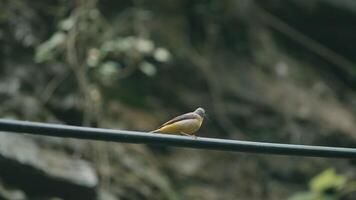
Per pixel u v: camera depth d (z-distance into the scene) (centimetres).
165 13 1827
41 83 1577
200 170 1684
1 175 1407
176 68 1766
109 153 1574
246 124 1773
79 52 1589
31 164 1409
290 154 721
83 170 1466
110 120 1639
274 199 1722
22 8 1652
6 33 1606
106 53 1588
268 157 1762
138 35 1722
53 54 1549
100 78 1605
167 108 1728
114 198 1514
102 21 1656
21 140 1438
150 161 1630
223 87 1791
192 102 1745
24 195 1412
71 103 1573
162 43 1767
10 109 1509
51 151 1470
